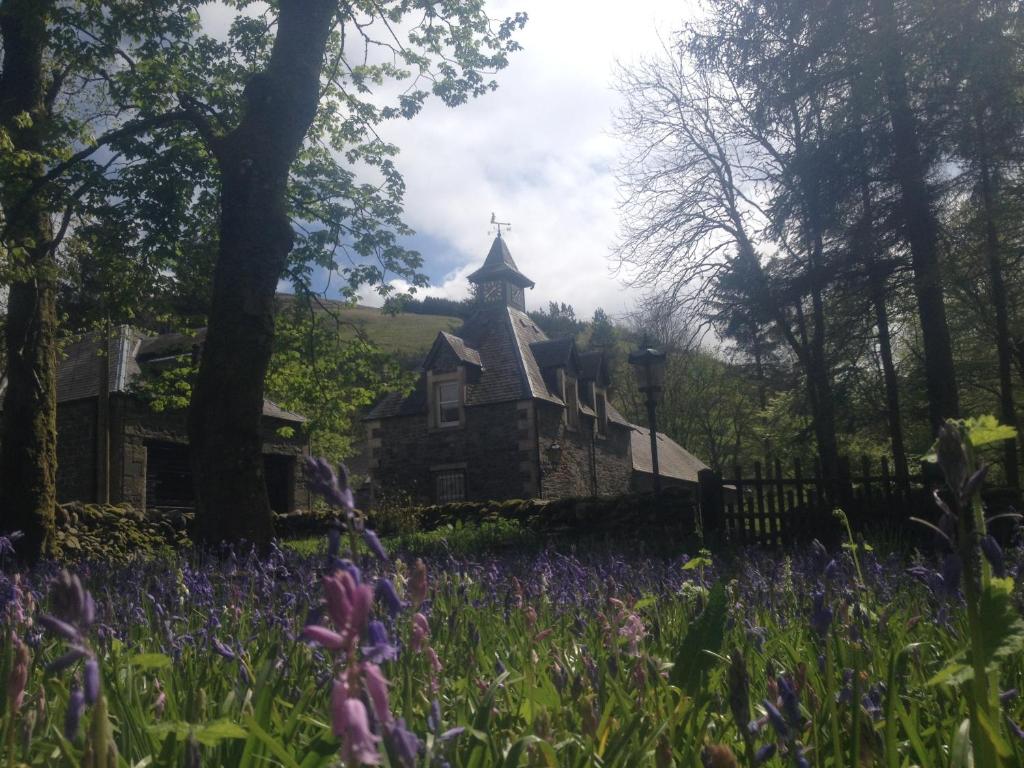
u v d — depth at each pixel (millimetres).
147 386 19938
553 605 3734
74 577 936
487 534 15852
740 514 12742
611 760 1404
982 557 1343
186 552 7395
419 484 33875
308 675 2102
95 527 18000
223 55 17703
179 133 17531
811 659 2316
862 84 17641
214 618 3049
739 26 20359
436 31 17625
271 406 31047
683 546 11430
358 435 55656
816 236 19750
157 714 1808
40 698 1493
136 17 15422
